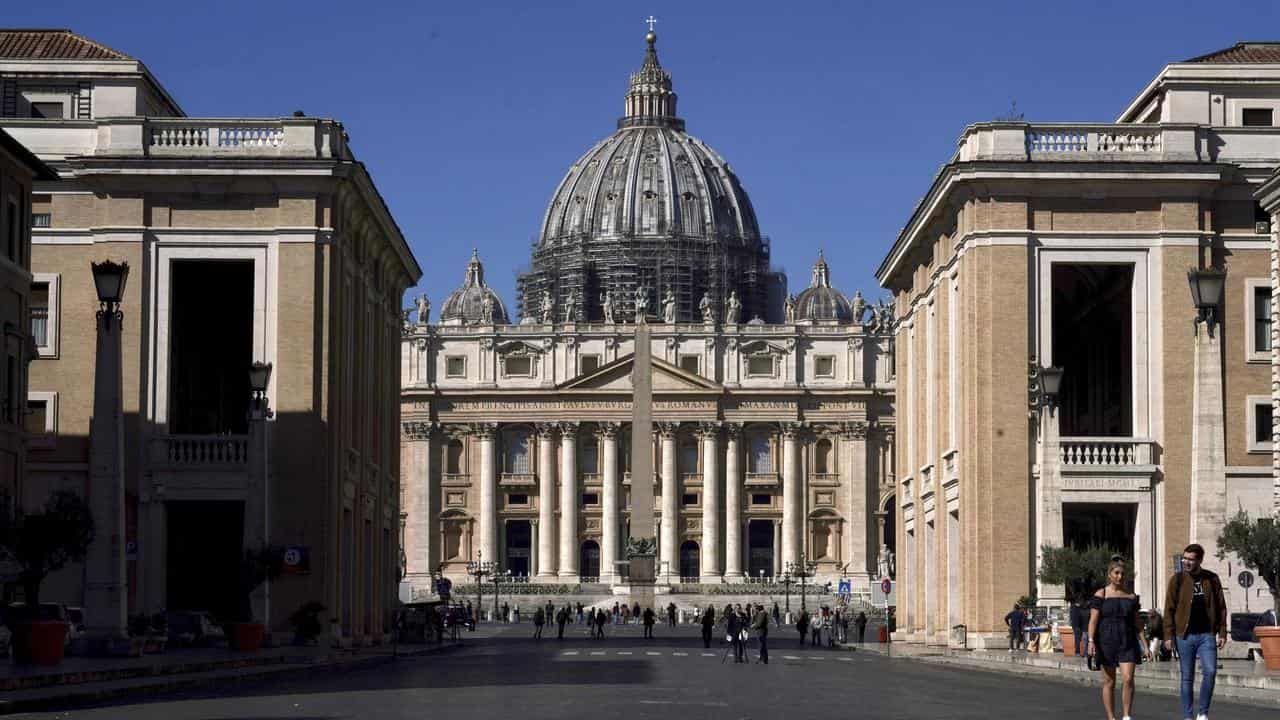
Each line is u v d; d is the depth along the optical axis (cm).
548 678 5059
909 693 4209
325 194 6738
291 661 5691
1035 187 6756
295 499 6650
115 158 6700
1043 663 5184
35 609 4559
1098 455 6744
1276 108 7138
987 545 6688
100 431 4738
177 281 7025
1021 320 6738
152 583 6644
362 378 7419
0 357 5709
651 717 3341
